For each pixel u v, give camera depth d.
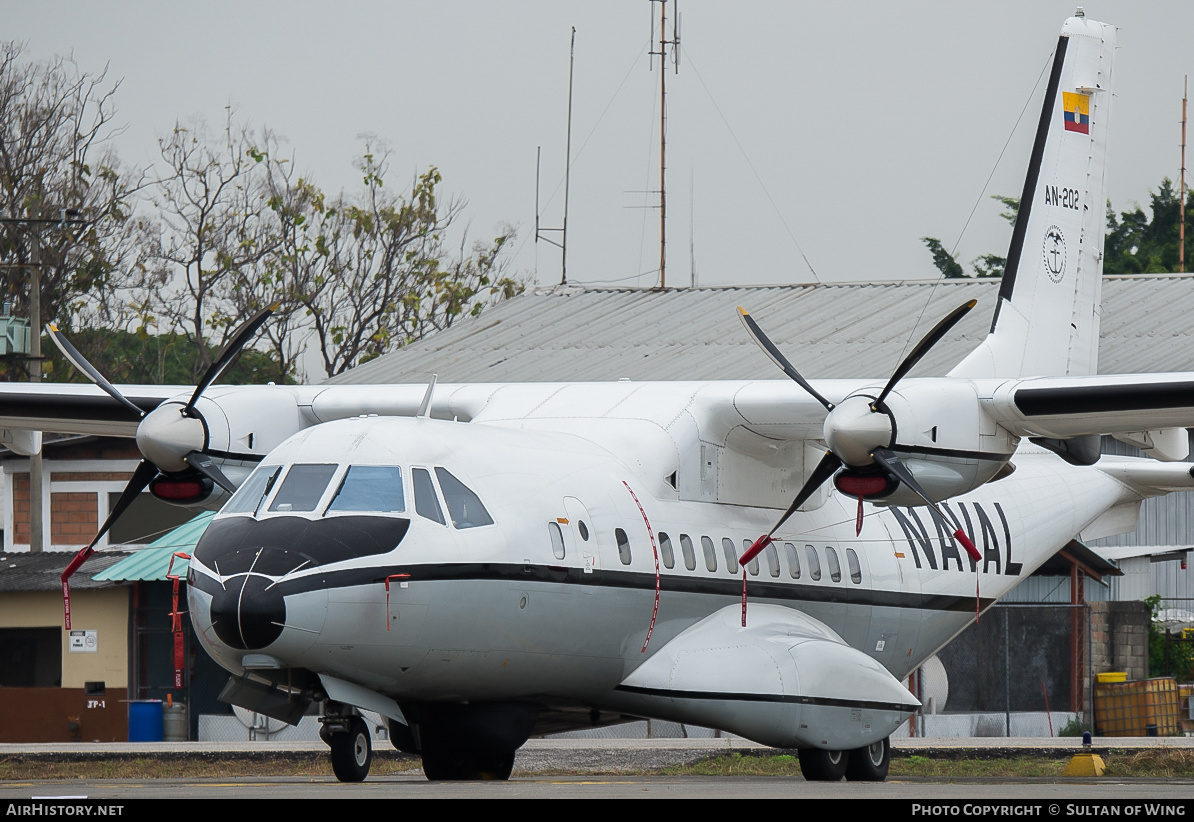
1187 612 111.50
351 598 43.62
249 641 42.78
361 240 183.12
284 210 180.62
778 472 59.88
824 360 113.31
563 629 49.12
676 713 52.81
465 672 47.47
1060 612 95.06
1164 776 68.19
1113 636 96.81
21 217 173.38
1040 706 93.62
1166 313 114.88
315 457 46.78
